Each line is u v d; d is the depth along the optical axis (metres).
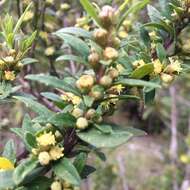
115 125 0.13
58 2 0.30
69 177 0.12
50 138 0.13
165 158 0.60
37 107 0.14
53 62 0.26
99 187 0.45
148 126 0.67
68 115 0.13
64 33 0.14
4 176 0.13
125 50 0.17
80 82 0.12
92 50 0.13
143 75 0.13
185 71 0.16
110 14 0.12
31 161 0.12
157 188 0.54
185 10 0.16
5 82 0.16
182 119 0.60
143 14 0.28
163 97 0.53
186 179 0.48
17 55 0.16
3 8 0.25
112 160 0.54
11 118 0.35
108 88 0.13
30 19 0.22
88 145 0.14
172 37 0.16
